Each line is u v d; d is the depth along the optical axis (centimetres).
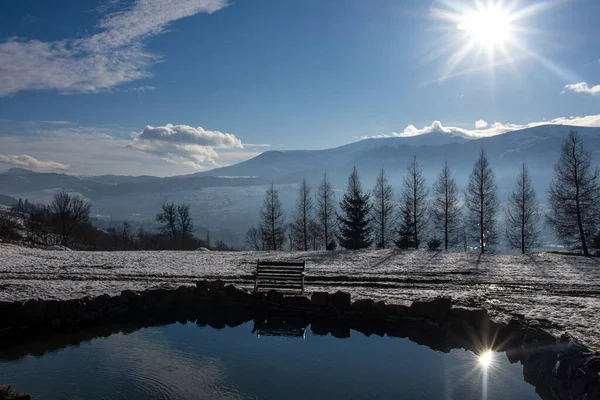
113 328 1252
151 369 907
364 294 1561
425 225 4581
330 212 4678
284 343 1114
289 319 1373
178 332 1213
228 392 793
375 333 1220
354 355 1021
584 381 713
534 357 920
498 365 962
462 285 1889
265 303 1485
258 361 969
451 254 3278
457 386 838
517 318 1134
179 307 1515
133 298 1463
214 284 1548
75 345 1084
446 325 1248
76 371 896
